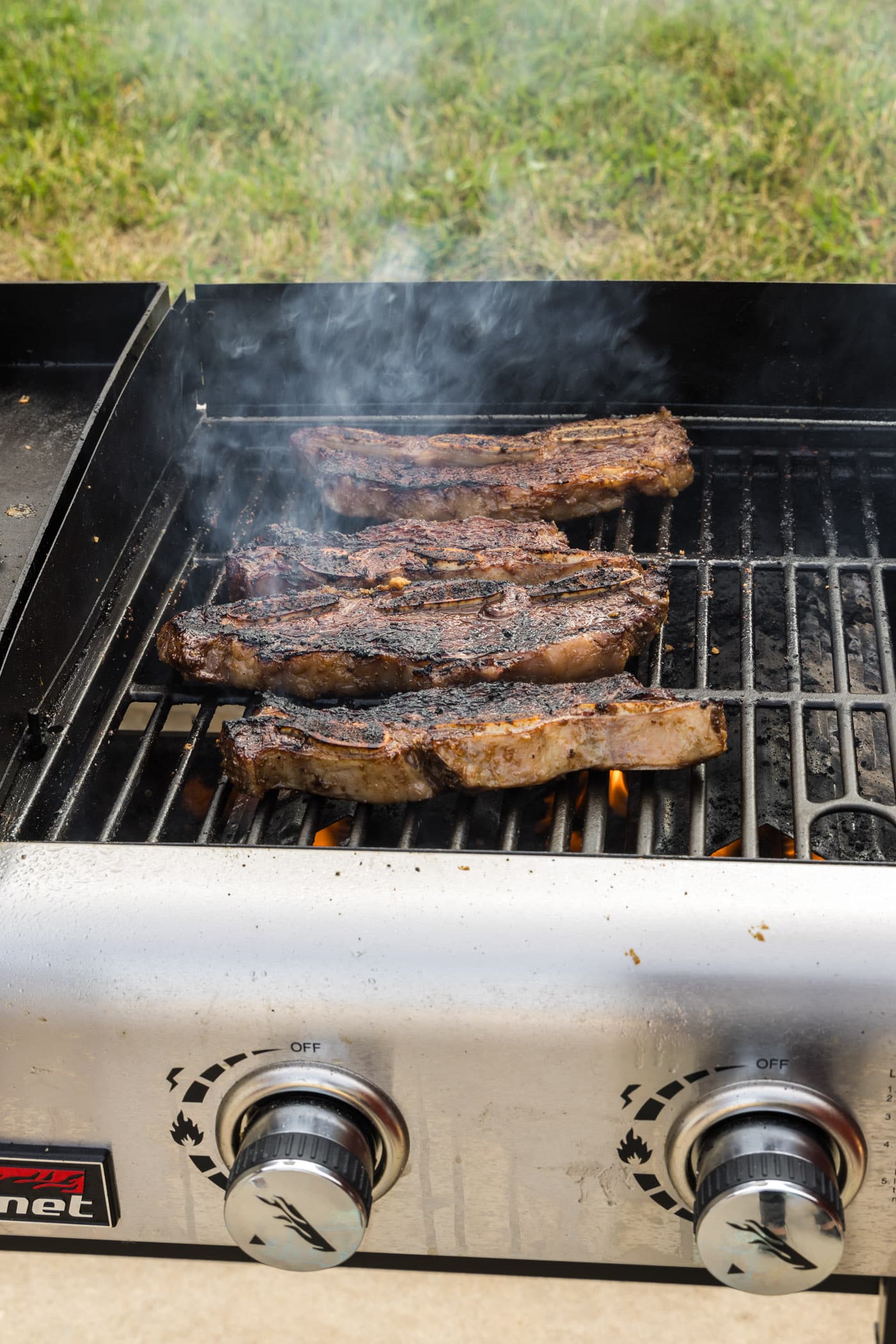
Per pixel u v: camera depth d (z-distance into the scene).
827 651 1.73
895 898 1.03
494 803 1.52
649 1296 1.63
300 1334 1.62
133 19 4.83
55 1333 1.63
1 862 1.10
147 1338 1.62
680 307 1.98
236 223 3.83
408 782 1.34
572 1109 1.05
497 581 1.62
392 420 2.09
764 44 4.46
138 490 1.80
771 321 1.98
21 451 1.92
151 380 1.85
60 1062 1.06
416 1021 1.02
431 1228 1.15
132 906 1.06
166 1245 1.29
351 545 1.73
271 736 1.33
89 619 1.58
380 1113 1.05
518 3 4.76
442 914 1.04
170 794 1.39
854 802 1.31
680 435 1.91
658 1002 1.00
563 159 4.05
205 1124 1.09
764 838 1.52
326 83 4.45
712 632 1.75
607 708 1.32
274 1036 1.04
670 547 1.90
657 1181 1.08
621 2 4.73
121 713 1.51
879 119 4.11
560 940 1.02
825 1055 1.00
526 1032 1.01
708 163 3.92
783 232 3.67
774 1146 1.01
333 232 3.80
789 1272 1.03
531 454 1.90
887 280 3.46
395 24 4.76
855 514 1.93
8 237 3.86
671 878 1.05
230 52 4.62
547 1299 1.64
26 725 1.38
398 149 4.13
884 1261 1.15
